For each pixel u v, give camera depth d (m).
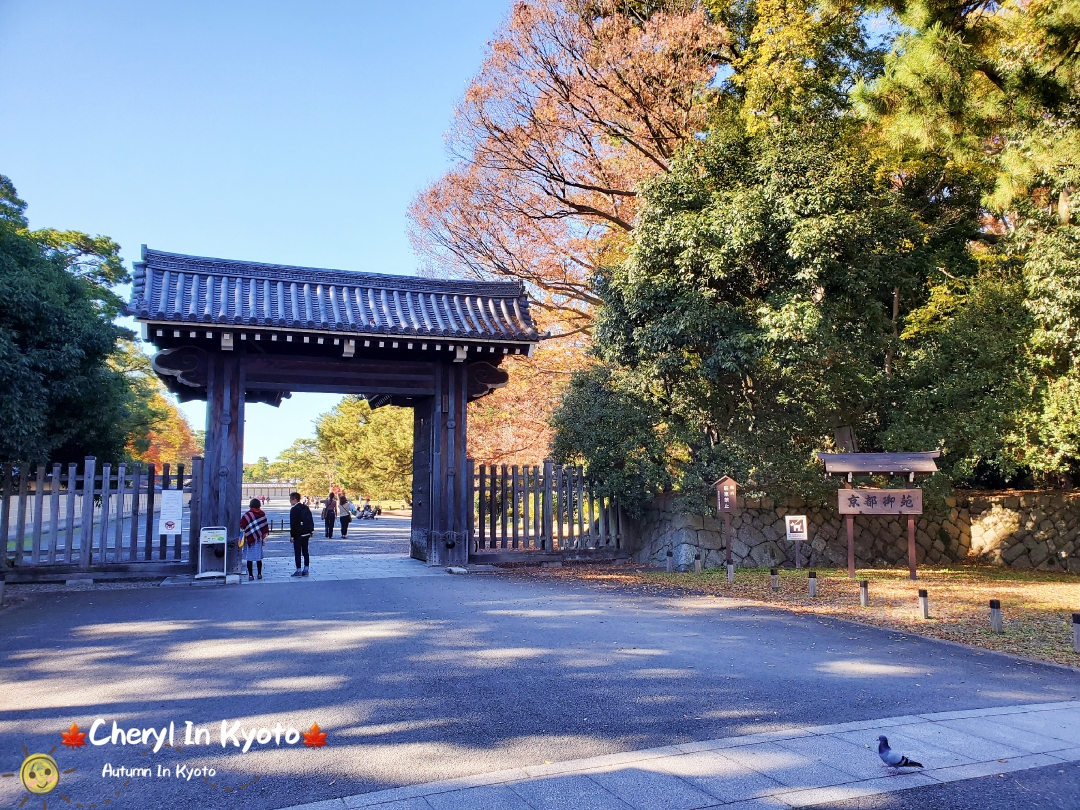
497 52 20.86
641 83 20.03
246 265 14.91
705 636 8.62
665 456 15.76
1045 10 11.56
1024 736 5.25
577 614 9.93
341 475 59.22
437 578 13.84
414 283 16.00
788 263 14.16
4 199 29.41
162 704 5.78
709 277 14.56
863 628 9.28
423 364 15.82
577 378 17.69
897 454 13.77
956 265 18.39
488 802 4.03
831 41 19.38
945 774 4.51
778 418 15.08
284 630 8.71
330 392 15.04
